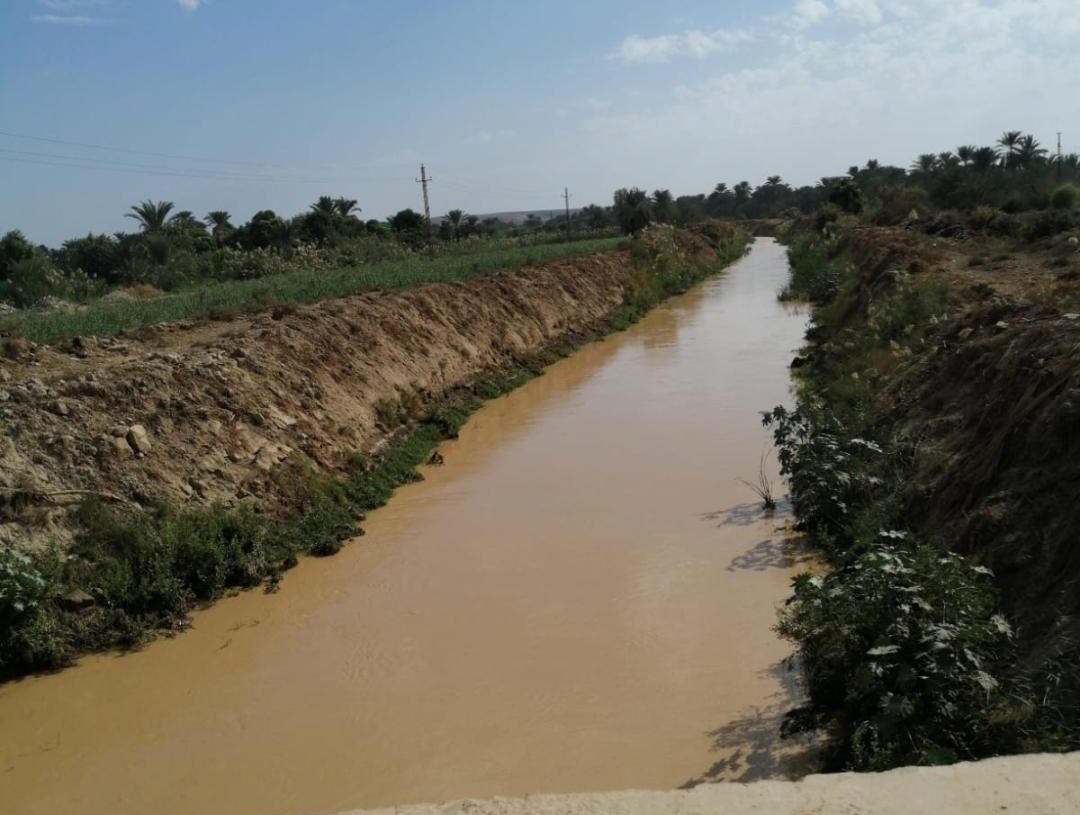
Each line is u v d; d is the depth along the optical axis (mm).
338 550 11242
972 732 5328
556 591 9602
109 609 9109
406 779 6535
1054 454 7297
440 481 14023
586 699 7426
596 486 13141
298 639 8914
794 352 23359
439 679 7949
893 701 5527
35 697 8016
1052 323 9516
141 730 7430
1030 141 61125
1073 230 23734
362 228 54219
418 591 9883
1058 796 3592
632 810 3705
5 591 8352
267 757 6941
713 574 9727
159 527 10109
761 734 6715
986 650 5938
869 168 106000
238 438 12156
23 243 33500
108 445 10578
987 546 7238
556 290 29703
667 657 8016
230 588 10172
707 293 41438
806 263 43062
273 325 16000
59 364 12688
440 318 21266
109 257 35500
